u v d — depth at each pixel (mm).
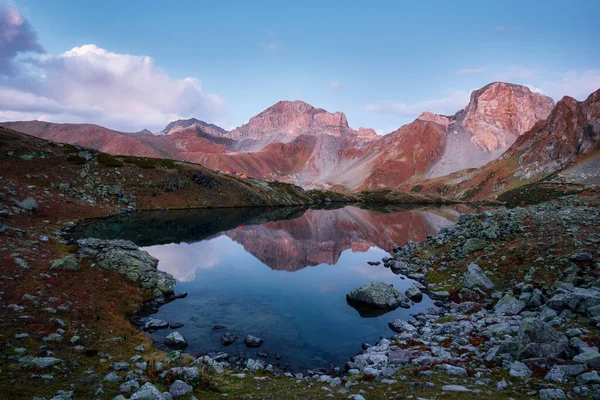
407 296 30875
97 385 12078
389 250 56812
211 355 19016
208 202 119938
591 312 16656
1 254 27906
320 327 23969
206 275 38312
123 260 31719
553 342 13227
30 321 17781
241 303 29016
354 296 29938
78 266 28547
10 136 91062
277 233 73625
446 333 20047
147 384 10773
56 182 81938
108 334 19172
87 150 105500
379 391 11883
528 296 23281
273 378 15656
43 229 45969
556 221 34656
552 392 9938
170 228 69250
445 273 35250
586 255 24688
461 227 46125
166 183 112188
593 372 10773
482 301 26281
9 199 53656
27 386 11336
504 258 31047
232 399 12055
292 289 33562
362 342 21469
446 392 10844
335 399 11383
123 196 93750
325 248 58156
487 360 13953
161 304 28000
